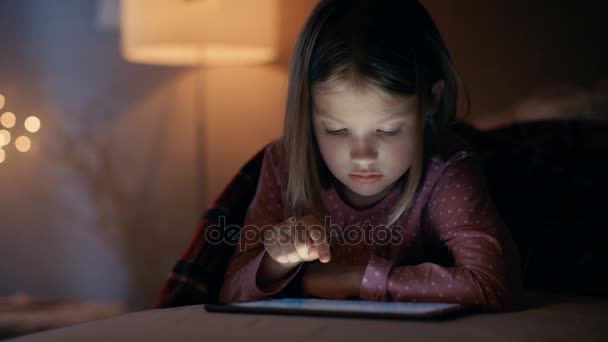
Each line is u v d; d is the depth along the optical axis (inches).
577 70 78.7
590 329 32.1
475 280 36.7
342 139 38.3
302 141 41.4
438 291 36.5
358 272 39.3
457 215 41.6
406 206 41.9
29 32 97.2
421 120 38.5
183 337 27.7
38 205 97.3
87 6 95.5
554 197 55.2
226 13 75.9
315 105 38.8
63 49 96.6
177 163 93.6
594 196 54.4
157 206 94.6
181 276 44.5
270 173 46.6
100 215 96.5
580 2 78.6
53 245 97.6
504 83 80.7
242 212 48.6
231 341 26.7
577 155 57.1
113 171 95.8
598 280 51.4
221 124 91.4
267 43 77.7
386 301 37.2
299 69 40.2
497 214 42.3
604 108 73.0
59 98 97.0
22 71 97.2
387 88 36.3
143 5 77.1
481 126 80.9
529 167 56.9
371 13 38.4
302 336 27.1
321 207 43.6
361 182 38.9
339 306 33.4
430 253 45.6
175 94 93.4
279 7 87.7
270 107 89.7
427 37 40.4
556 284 52.8
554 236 53.8
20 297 93.2
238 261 43.4
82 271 97.4
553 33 79.4
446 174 42.7
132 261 95.9
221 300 41.9
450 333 27.8
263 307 32.8
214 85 91.4
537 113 77.2
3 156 96.2
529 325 30.9
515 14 80.4
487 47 81.1
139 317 33.3
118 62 94.8
